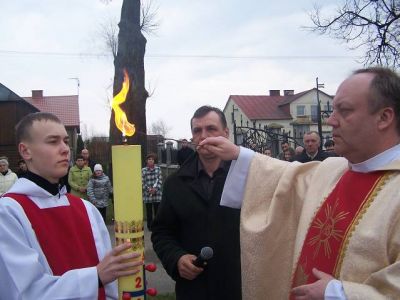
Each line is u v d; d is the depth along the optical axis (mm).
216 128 2729
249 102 48094
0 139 21891
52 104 40750
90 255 2172
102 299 2115
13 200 2023
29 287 1808
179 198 2676
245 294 2129
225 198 2326
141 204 1652
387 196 1610
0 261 1854
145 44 14609
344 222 1691
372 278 1487
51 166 2076
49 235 2033
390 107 1639
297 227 2090
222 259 2533
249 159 2268
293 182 2123
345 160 2006
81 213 2254
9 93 22109
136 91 14047
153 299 5062
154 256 6934
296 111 46656
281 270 2084
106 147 28250
